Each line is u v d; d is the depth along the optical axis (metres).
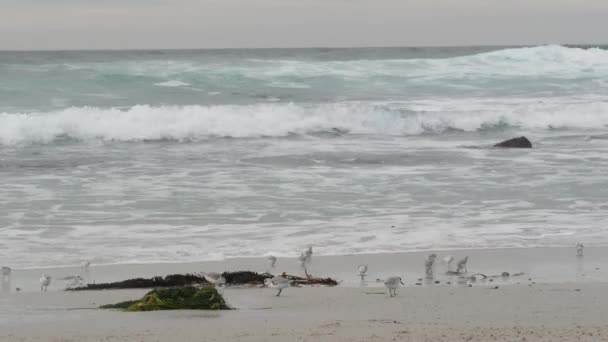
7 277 24.83
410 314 19.59
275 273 25.61
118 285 23.67
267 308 20.62
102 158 48.00
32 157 48.25
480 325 17.92
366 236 30.64
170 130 57.22
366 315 19.50
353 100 73.38
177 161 47.06
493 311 19.91
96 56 110.12
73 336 17.00
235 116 59.59
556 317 19.06
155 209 34.84
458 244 29.62
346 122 62.09
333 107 62.75
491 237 30.64
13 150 51.31
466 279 24.86
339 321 18.56
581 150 53.53
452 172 44.53
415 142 57.62
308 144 55.38
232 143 55.53
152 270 25.89
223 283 23.67
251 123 59.62
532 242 29.94
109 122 56.53
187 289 21.14
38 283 24.27
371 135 60.88
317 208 35.34
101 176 42.09
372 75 83.62
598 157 50.31
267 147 53.53
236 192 38.44
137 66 82.69
